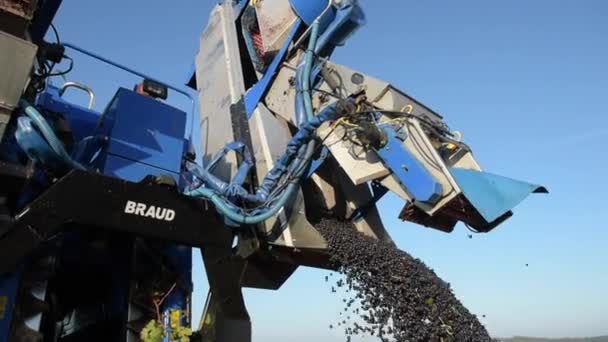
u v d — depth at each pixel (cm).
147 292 380
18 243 294
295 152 419
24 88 314
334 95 443
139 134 413
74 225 349
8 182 309
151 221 341
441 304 381
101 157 400
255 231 415
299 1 484
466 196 366
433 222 420
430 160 382
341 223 464
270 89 495
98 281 420
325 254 433
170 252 408
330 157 471
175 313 382
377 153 397
